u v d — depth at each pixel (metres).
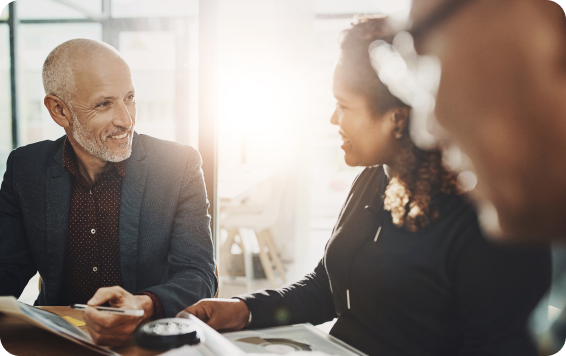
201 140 1.54
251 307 0.78
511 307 0.58
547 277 0.55
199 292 0.90
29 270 1.11
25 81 4.38
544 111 0.21
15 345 0.68
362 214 0.88
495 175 0.22
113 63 1.01
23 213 1.07
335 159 4.05
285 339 0.69
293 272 3.48
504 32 0.21
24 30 4.27
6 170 1.12
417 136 0.71
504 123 0.22
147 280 1.09
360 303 0.82
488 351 0.60
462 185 0.69
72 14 4.21
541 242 0.22
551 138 0.21
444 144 0.68
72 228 1.08
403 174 0.75
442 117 0.24
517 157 0.22
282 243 3.70
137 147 1.15
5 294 1.02
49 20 4.24
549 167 0.21
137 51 4.21
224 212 3.24
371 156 0.78
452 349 0.73
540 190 0.21
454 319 0.73
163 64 4.21
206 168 1.55
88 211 1.09
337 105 0.79
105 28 4.18
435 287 0.72
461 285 0.67
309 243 3.69
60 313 0.84
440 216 0.72
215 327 0.73
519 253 0.58
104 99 0.99
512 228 0.22
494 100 0.22
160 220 1.10
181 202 1.13
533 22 0.21
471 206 0.68
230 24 3.66
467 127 0.23
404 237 0.76
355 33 0.73
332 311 0.92
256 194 3.23
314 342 0.68
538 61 0.21
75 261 1.08
